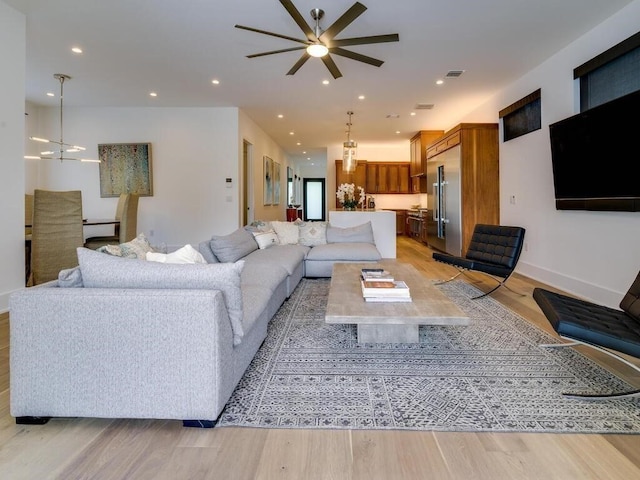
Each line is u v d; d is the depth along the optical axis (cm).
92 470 128
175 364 147
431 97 554
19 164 325
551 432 149
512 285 417
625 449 138
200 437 146
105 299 146
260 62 422
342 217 553
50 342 149
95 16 323
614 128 290
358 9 249
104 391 149
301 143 952
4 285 314
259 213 768
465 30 346
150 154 622
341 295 250
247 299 225
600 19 326
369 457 134
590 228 347
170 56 405
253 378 196
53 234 371
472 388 185
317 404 170
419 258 633
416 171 836
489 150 543
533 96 437
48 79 481
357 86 504
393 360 220
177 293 148
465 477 124
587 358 221
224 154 623
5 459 133
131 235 493
